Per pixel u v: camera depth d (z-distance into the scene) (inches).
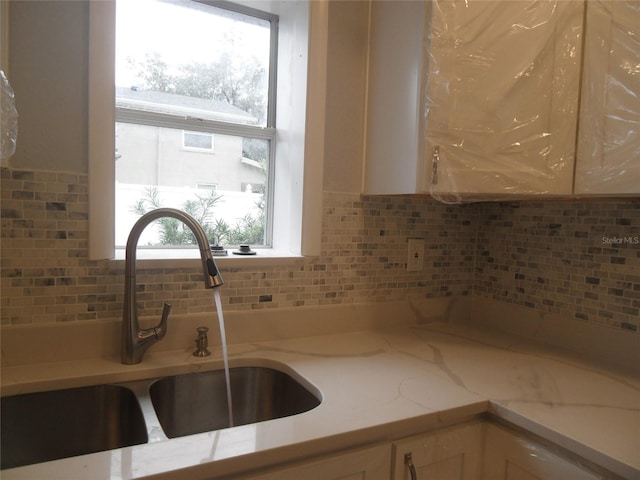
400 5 51.6
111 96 43.6
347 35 56.9
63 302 43.2
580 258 54.7
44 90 41.3
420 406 36.8
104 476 25.7
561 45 45.8
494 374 45.4
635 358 48.9
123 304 44.3
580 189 45.5
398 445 35.1
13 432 38.1
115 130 47.1
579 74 45.6
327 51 55.5
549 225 58.4
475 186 46.4
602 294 52.4
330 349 51.8
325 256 56.7
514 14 46.3
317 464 31.6
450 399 38.5
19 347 41.7
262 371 48.4
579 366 48.7
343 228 57.8
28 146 40.9
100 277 44.6
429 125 45.7
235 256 52.8
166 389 44.1
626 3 41.3
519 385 42.5
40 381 38.9
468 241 68.3
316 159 54.8
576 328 54.7
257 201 60.6
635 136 40.5
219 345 50.8
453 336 59.6
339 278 57.9
